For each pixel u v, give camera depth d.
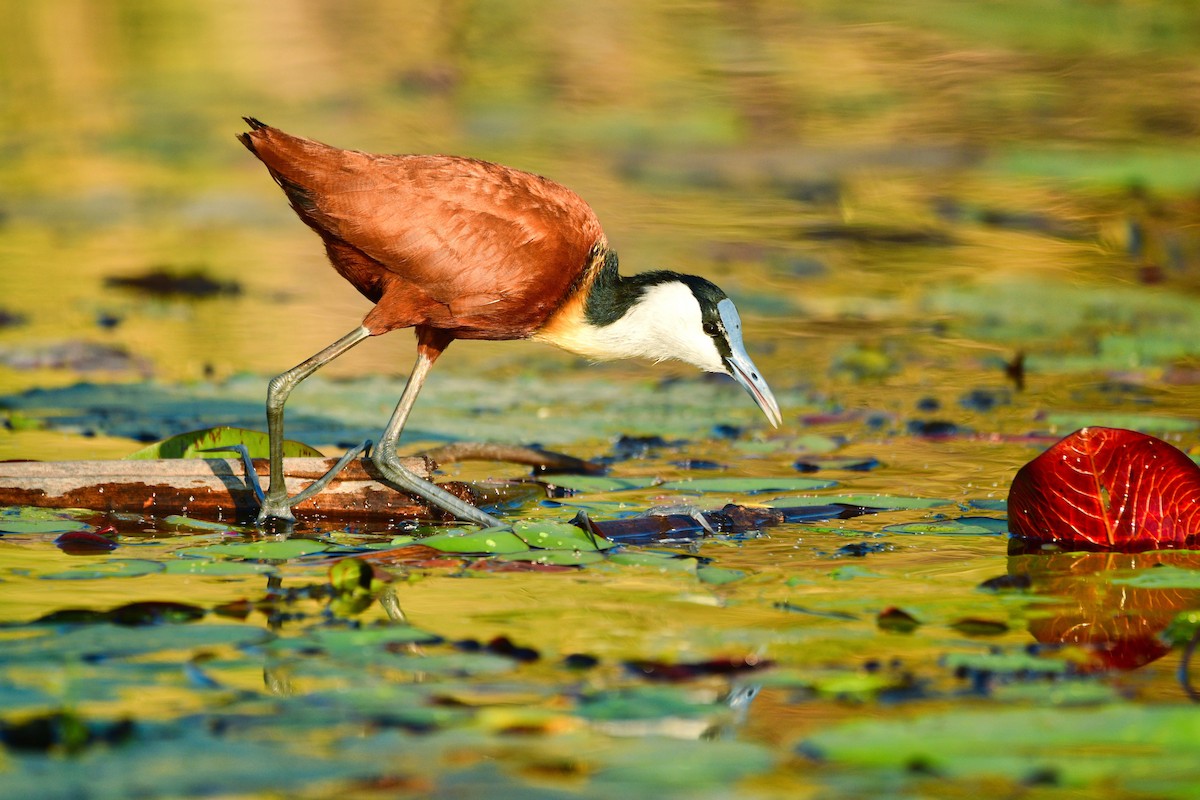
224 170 25.42
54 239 20.86
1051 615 7.33
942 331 16.78
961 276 18.56
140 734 5.62
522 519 9.65
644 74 28.62
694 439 12.37
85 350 14.85
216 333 15.91
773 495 10.37
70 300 17.28
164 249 20.39
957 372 14.91
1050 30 30.20
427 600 7.66
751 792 5.18
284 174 9.57
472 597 7.71
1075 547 8.85
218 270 19.14
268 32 32.62
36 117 27.45
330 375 14.45
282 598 7.64
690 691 6.17
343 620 7.25
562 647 6.79
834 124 26.12
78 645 6.62
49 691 6.07
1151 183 20.92
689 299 10.54
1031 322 17.03
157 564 8.28
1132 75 27.83
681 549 8.96
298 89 28.27
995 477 10.88
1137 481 8.80
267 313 17.00
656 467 11.35
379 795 5.11
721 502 10.09
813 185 23.67
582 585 8.00
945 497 10.25
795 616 7.36
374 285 10.00
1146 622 7.20
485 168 9.79
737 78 28.61
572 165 24.39
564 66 29.53
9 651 6.56
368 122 26.02
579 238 9.99
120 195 23.59
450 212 9.53
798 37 30.94
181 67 29.95
